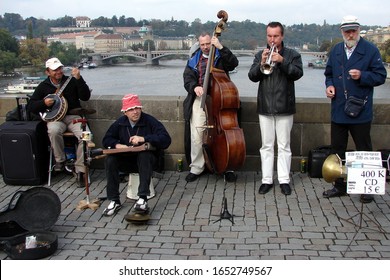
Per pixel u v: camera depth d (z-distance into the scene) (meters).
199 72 6.63
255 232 5.22
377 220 5.50
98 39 142.62
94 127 7.61
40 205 5.26
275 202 6.07
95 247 4.94
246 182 6.85
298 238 5.07
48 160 7.05
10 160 6.79
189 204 6.04
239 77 29.67
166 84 52.00
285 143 6.32
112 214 5.74
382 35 94.94
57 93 6.92
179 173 7.32
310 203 6.02
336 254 4.71
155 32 151.62
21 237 4.95
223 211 5.61
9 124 6.89
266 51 5.86
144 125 6.01
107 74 66.31
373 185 5.11
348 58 5.77
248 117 7.25
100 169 7.63
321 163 6.89
